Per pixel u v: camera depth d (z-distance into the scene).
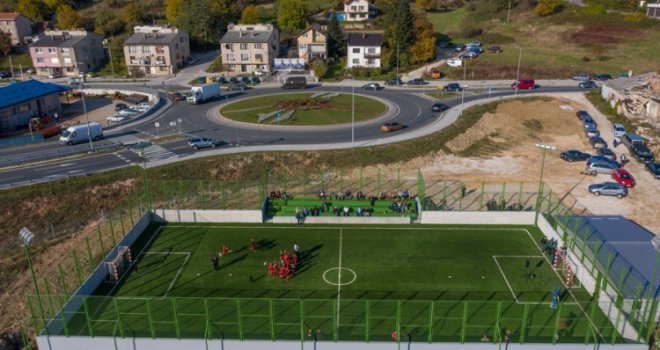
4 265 56.91
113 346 41.88
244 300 47.38
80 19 186.12
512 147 90.50
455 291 49.00
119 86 135.88
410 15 146.00
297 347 41.19
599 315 44.31
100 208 70.44
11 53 168.12
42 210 68.44
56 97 115.19
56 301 47.91
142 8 198.75
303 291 49.19
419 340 41.00
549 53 149.75
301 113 107.75
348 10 187.88
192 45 172.50
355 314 45.00
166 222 64.19
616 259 49.56
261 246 58.16
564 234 54.66
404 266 53.69
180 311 45.69
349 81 138.25
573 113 105.12
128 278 51.94
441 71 141.62
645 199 70.12
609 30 160.12
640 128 94.12
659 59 139.75
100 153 85.19
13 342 45.91
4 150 88.38
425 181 76.44
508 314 44.91
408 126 97.31
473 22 180.50
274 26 170.12
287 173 80.06
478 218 62.62
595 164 77.56
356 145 87.00
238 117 105.56
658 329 41.97
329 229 62.00
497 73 137.38
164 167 77.56
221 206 67.62
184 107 115.00
